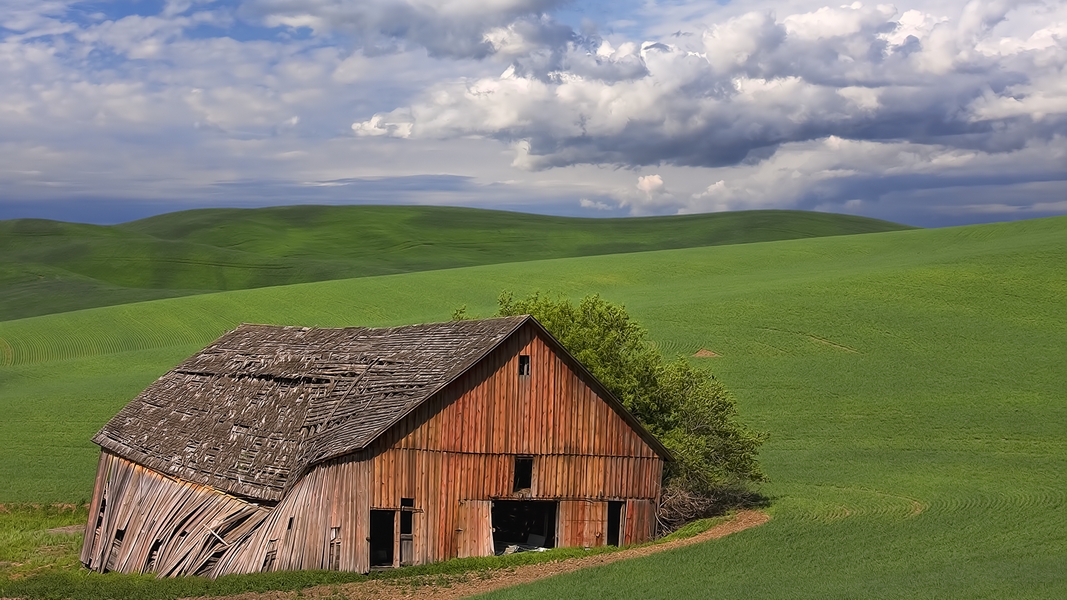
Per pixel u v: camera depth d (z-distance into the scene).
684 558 28.48
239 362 38.53
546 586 25.42
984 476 41.72
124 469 36.41
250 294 104.25
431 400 30.05
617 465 32.94
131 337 89.88
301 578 27.81
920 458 46.09
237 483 31.28
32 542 38.03
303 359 36.06
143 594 27.61
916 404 56.28
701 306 82.38
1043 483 39.91
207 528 30.84
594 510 32.47
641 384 38.00
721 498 38.78
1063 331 69.62
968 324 72.62
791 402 57.81
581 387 32.50
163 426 36.97
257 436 32.84
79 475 48.88
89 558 35.25
